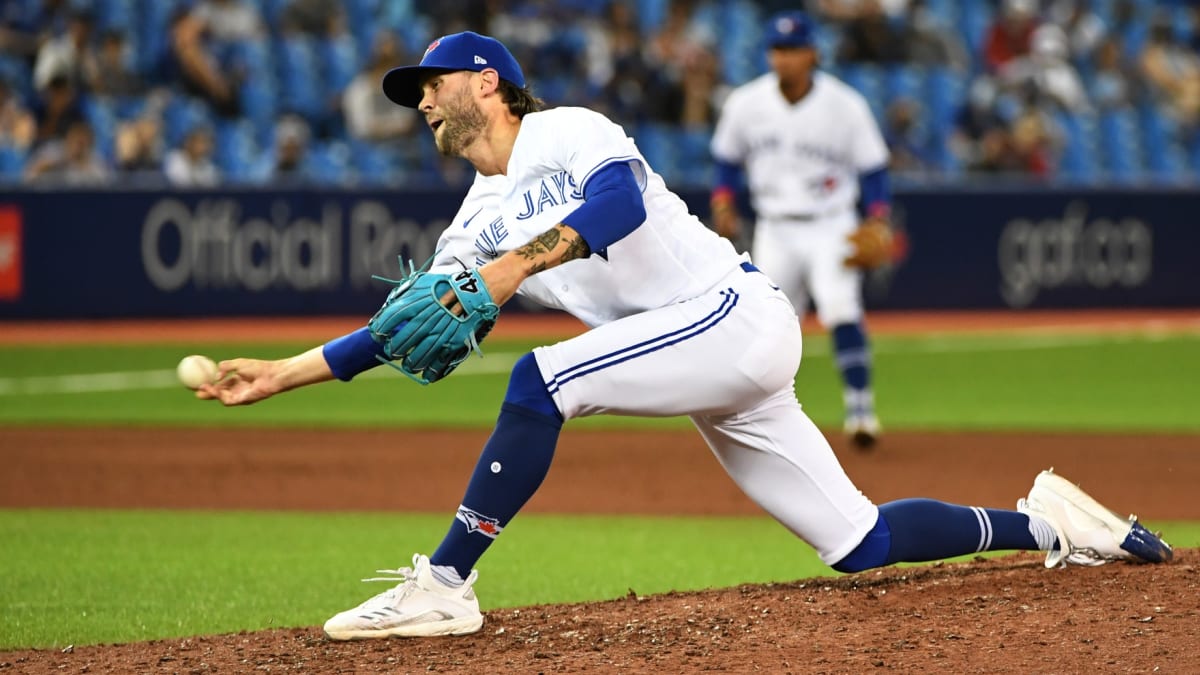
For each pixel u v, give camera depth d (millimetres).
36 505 27109
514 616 16219
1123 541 16969
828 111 33250
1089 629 14547
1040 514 17078
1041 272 66125
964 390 45875
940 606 15789
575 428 37969
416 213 60156
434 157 63250
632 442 35531
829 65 73062
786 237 34125
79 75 60469
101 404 41344
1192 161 76938
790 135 33500
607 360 14820
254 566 21656
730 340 14898
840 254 33438
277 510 26906
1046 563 17234
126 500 27766
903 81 73250
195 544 23422
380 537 24266
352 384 47500
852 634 14766
